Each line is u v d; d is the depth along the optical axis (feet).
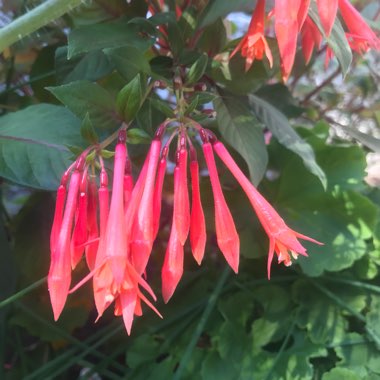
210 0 0.85
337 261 1.01
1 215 1.11
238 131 0.89
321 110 1.49
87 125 0.65
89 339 1.02
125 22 0.89
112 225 0.59
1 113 1.20
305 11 0.65
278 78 1.28
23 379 0.96
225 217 0.66
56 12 0.79
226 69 0.93
